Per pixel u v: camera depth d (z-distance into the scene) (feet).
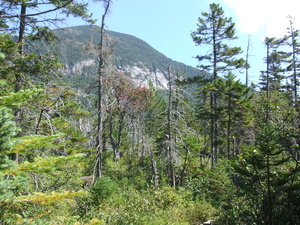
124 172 69.15
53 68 35.78
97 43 46.21
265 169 30.25
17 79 32.58
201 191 52.31
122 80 52.60
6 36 29.04
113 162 70.90
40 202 9.64
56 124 36.24
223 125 78.38
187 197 50.11
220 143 75.46
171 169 59.77
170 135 59.16
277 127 33.60
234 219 31.37
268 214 29.30
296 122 38.63
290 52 102.94
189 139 66.74
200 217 40.19
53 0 30.25
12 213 9.68
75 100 40.04
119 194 44.16
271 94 109.81
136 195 43.68
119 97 70.18
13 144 9.27
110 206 38.01
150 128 93.50
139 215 36.11
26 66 31.01
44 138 10.12
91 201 37.83
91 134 46.83
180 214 40.96
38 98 30.25
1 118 9.05
